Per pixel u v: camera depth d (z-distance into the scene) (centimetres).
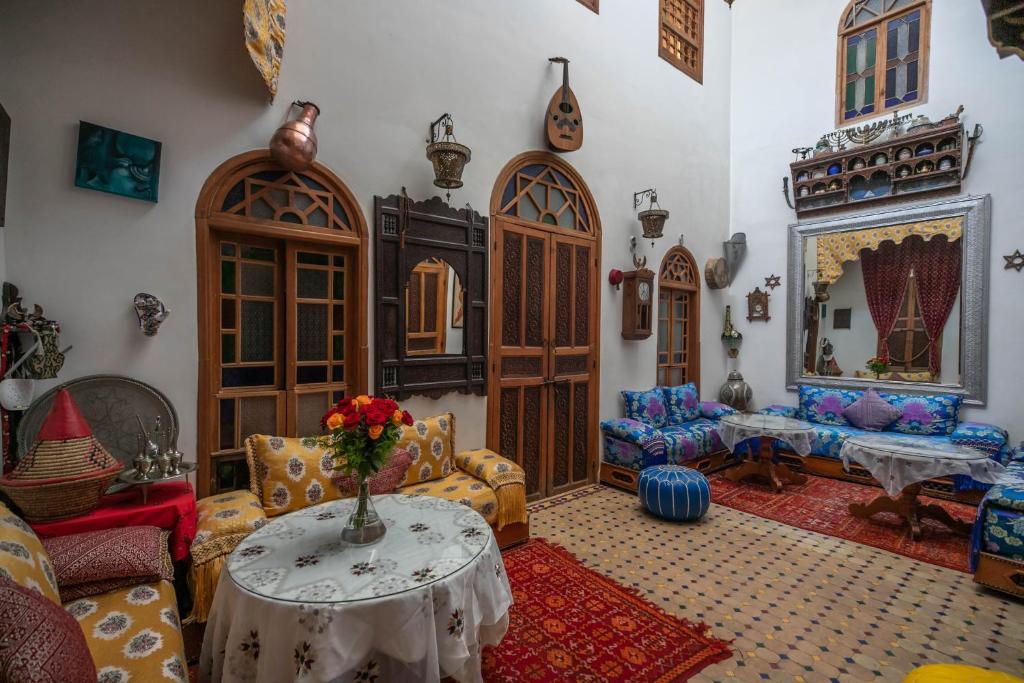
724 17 616
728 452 522
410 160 334
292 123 268
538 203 417
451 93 355
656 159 523
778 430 436
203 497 261
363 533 185
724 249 618
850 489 449
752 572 287
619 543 326
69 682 101
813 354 579
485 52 376
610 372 477
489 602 179
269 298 292
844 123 546
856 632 229
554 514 382
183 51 253
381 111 320
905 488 355
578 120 419
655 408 485
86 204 231
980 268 461
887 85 522
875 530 352
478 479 318
